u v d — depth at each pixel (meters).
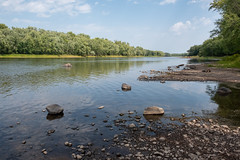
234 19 39.88
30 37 124.88
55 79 28.09
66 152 7.65
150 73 38.06
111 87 21.95
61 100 16.09
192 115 12.30
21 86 22.36
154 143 8.38
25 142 8.52
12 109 13.55
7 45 109.19
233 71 38.66
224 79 27.81
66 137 9.05
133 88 21.38
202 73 36.34
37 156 7.36
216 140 8.68
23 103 15.11
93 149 7.87
